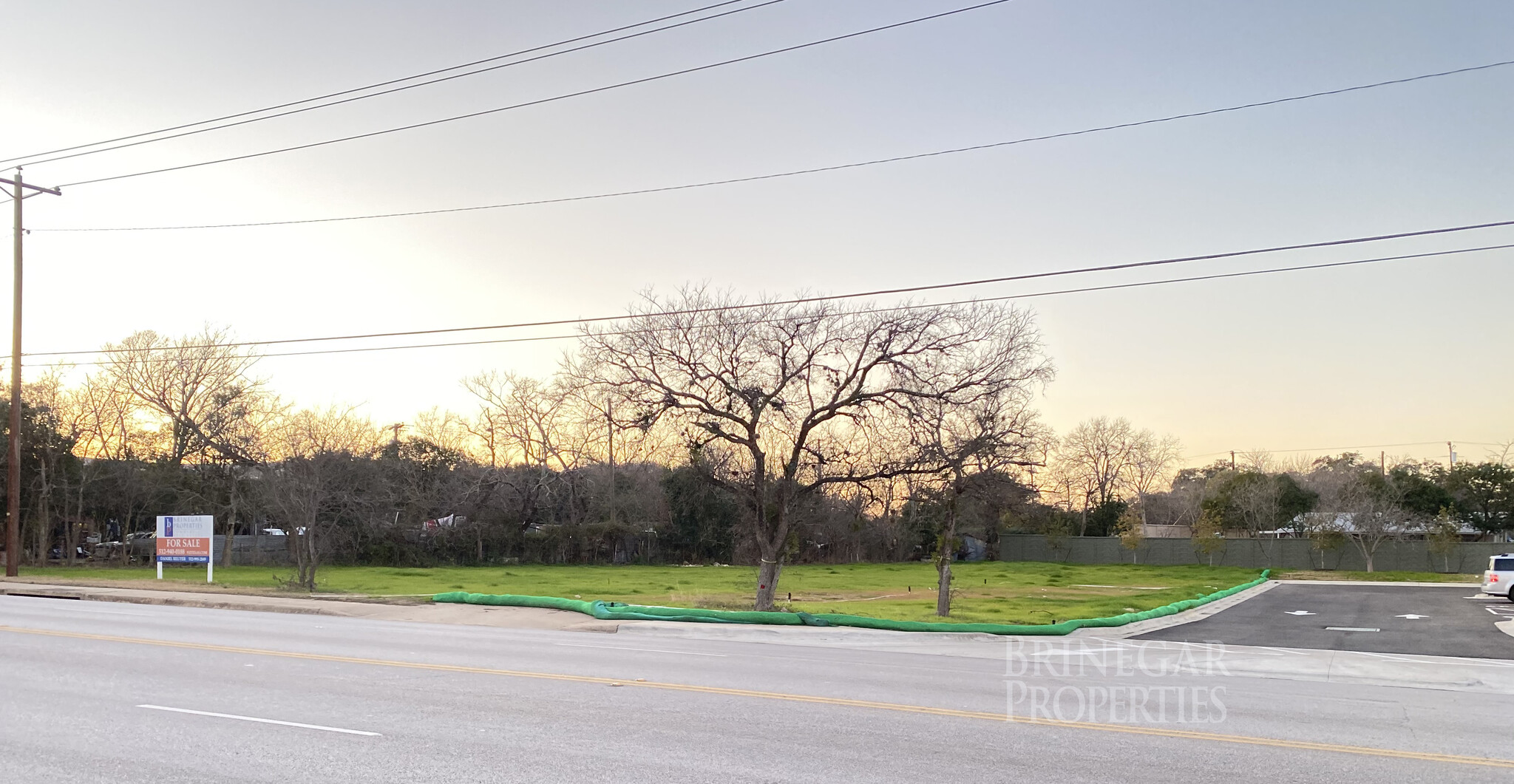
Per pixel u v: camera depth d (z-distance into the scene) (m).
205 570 44.25
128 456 50.25
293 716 9.77
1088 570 60.59
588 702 10.84
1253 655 19.14
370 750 8.31
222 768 7.68
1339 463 85.12
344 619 22.19
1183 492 86.38
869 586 43.16
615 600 30.36
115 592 27.28
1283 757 8.53
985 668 15.41
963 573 55.25
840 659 16.25
